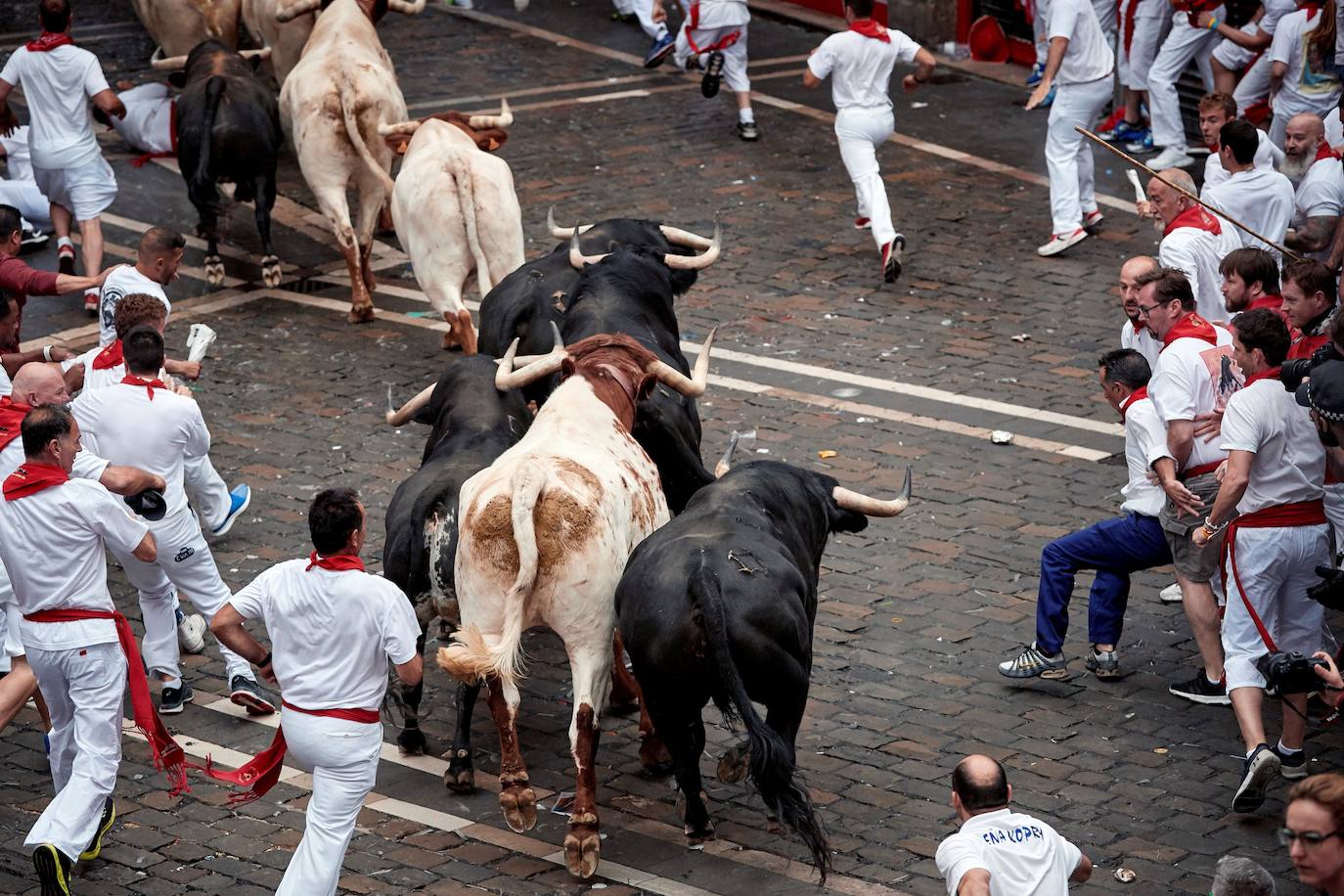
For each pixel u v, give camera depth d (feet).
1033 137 99.50
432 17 127.65
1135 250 82.33
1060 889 30.73
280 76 94.22
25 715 47.52
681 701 37.29
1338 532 43.73
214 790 43.34
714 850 40.01
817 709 46.21
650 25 115.96
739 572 36.47
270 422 65.82
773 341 72.18
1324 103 79.41
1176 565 45.37
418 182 67.41
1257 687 41.01
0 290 50.14
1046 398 66.23
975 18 115.14
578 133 100.89
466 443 43.93
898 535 55.93
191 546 45.93
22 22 122.72
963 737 44.78
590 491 38.70
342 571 35.19
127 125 96.43
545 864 39.70
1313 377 38.06
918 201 89.66
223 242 86.02
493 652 37.40
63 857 37.14
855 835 40.34
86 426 44.96
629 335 48.11
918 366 69.51
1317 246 63.00
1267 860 39.06
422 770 44.32
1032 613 51.24
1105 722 45.47
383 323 76.59
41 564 38.11
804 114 104.83
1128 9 95.45
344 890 38.52
